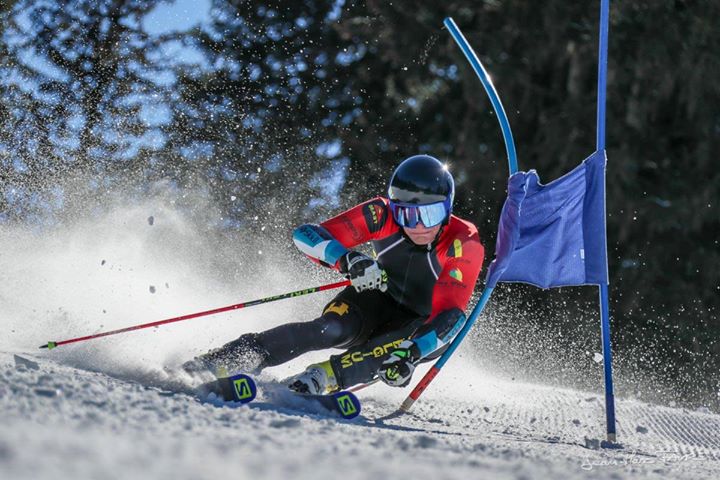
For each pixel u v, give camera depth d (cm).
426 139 3078
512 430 871
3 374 551
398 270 932
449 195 884
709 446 959
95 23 3167
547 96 2966
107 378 706
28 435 346
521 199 916
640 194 2838
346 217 912
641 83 2878
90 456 319
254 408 660
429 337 834
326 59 3169
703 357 2852
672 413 1291
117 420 450
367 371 859
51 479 273
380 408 944
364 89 3177
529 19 2905
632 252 2889
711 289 2909
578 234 938
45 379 555
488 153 2909
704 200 2873
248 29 3200
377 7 3011
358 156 3108
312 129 3136
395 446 509
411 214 872
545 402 1309
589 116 2848
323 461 401
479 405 1152
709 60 2853
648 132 2952
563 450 695
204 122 3123
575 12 2884
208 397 682
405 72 3062
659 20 2862
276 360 810
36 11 3125
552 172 2881
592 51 2856
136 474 300
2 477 268
